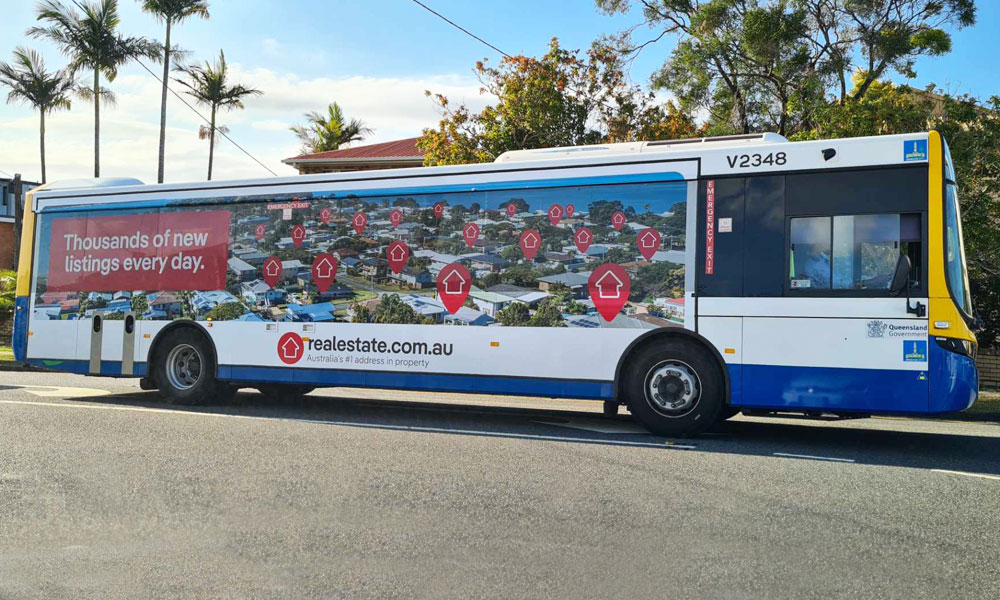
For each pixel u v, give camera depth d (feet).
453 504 20.01
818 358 29.12
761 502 20.70
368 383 35.91
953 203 29.17
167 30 131.03
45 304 42.52
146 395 44.06
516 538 17.39
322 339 36.83
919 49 70.69
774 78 75.92
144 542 16.99
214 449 26.68
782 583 14.88
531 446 28.40
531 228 33.53
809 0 74.28
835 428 36.50
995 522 19.07
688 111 79.92
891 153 28.89
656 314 31.32
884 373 28.32
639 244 31.81
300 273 37.52
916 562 16.12
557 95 77.41
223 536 17.39
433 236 35.19
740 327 30.14
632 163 32.19
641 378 31.42
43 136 142.41
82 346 41.55
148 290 40.42
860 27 73.56
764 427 36.11
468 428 32.86
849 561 16.14
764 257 30.04
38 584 14.65
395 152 117.19
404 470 23.79
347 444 28.07
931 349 27.86
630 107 79.36
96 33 128.36
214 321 38.96
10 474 22.76
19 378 54.75
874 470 25.17
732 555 16.43
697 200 31.12
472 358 34.04
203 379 39.06
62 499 20.17
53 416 33.53
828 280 29.19
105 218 41.65
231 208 39.11
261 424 32.65
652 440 30.48
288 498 20.40
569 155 33.86
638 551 16.61
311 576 15.06
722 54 76.69
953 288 28.07
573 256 32.76
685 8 78.89
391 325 35.60
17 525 18.12
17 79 139.23
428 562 15.85
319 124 167.22
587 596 14.19
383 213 36.19
